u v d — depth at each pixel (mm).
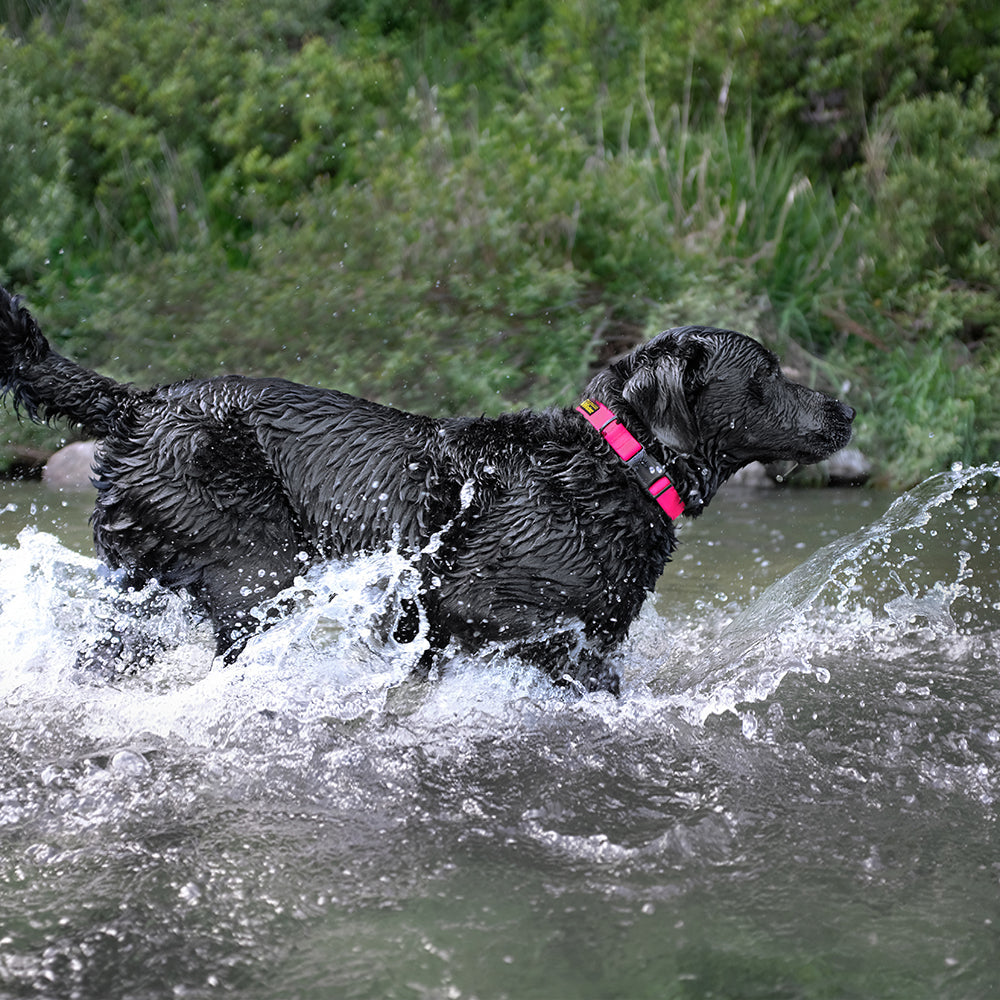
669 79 11156
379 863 2451
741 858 2486
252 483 3445
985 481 7562
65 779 2869
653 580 3576
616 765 3043
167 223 9758
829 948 2107
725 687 3684
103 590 3549
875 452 8086
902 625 4383
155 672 3762
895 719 3381
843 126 10711
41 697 3420
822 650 4082
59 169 9383
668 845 2541
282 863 2441
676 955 2082
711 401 3586
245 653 3543
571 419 3557
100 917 2193
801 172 10391
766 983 1989
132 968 2020
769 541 5941
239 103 10594
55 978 1983
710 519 6586
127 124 10188
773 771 2998
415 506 3465
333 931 2160
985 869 2432
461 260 8602
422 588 3480
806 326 8945
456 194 8953
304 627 3623
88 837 2551
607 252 8953
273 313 8102
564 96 10953
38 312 8258
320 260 8625
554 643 3490
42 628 3848
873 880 2383
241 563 3465
